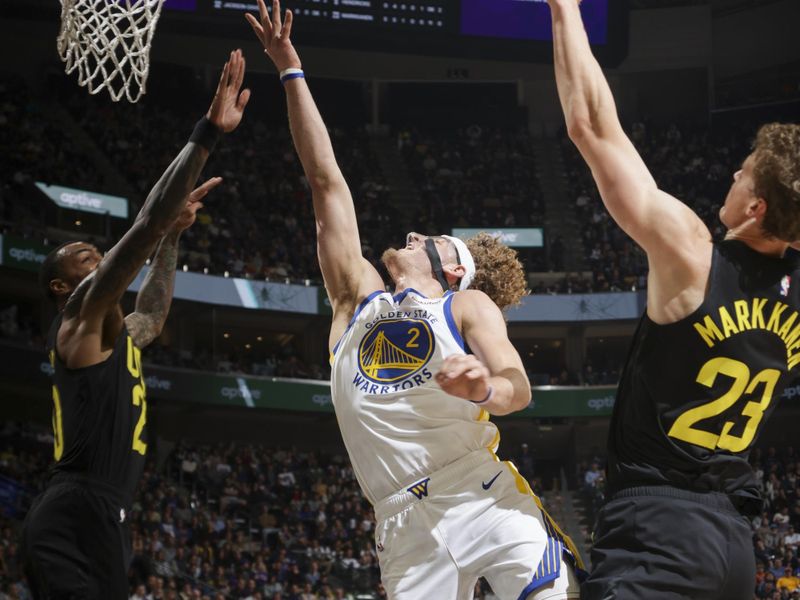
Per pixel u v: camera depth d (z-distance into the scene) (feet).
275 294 89.45
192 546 69.21
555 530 10.29
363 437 10.37
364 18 91.15
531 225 103.40
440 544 10.03
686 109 112.27
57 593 10.93
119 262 11.04
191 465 80.84
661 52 112.78
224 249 92.02
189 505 74.49
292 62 12.33
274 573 67.21
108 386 11.43
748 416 8.73
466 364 8.61
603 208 104.94
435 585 10.03
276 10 12.25
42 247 76.38
